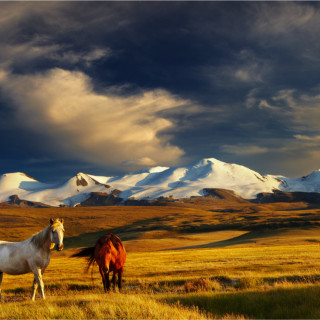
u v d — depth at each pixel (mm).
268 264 27156
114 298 10039
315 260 29953
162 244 110375
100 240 13414
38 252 11391
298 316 7895
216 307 9414
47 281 22000
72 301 10336
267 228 135000
